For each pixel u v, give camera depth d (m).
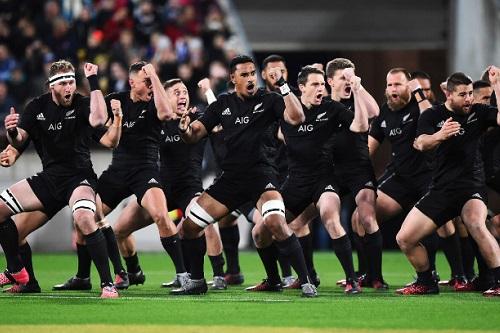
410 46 73.50
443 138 33.78
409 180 39.38
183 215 40.16
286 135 37.59
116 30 73.88
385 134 39.97
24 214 36.19
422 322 28.41
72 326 27.41
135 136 37.44
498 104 34.25
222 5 78.19
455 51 69.38
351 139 38.72
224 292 37.78
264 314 30.00
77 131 35.25
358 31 74.19
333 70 39.50
